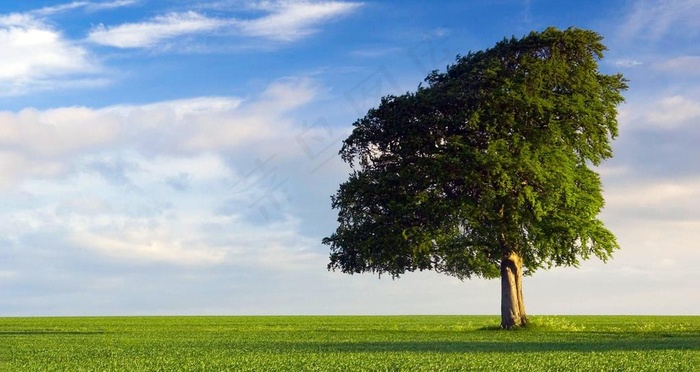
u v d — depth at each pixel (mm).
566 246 50281
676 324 77938
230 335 53312
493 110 50062
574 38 52562
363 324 85562
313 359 31109
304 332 58031
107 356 34062
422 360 30328
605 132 52906
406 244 50406
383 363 29266
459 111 51188
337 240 53406
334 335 51969
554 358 30859
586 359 30391
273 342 43406
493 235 50500
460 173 49531
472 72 51531
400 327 72938
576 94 51781
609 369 27125
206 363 30172
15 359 32938
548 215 50656
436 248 50781
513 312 54469
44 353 36031
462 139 50594
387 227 51312
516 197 50281
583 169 53156
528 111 50156
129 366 29562
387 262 52125
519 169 49062
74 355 34750
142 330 65750
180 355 34125
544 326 54812
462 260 51188
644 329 59469
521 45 52625
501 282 54750
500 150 49625
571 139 52219
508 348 36875
